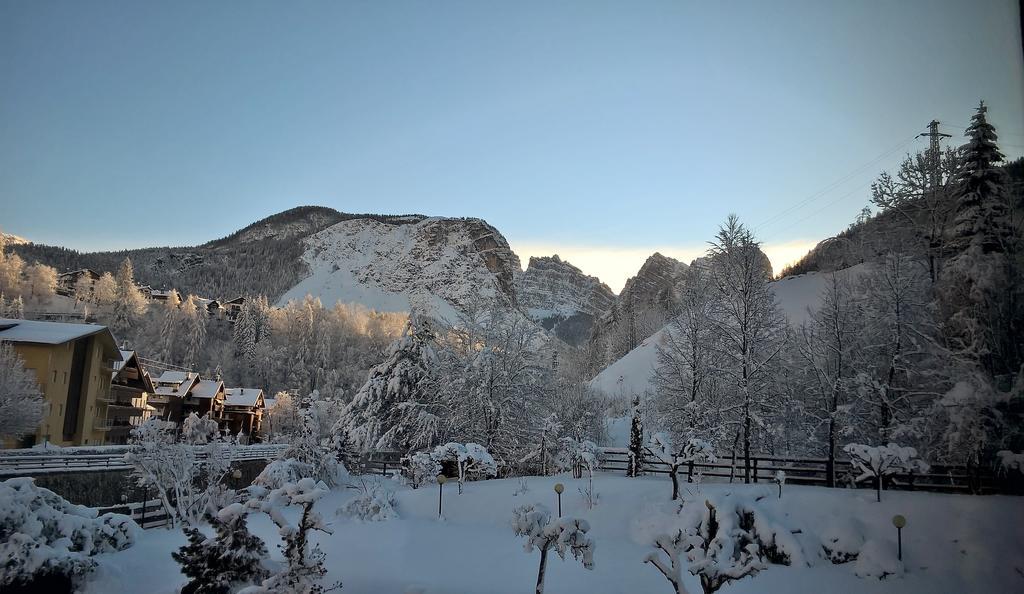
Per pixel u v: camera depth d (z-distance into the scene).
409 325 40.81
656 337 79.50
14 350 41.00
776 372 30.88
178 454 23.95
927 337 24.08
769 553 16.53
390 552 18.58
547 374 39.88
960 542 15.55
